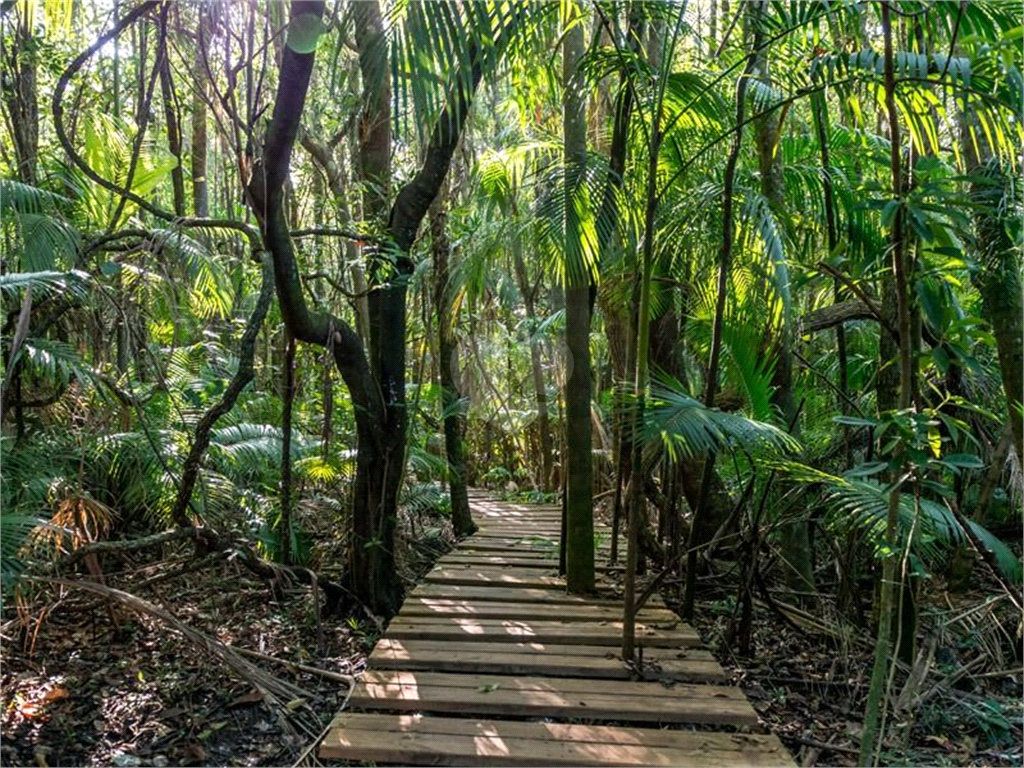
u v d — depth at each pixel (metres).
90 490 3.68
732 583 4.09
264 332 5.97
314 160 5.42
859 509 2.58
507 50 3.01
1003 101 2.40
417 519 5.83
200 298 4.73
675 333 4.49
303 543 4.20
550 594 3.96
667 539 4.44
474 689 2.70
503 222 4.71
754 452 3.16
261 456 4.57
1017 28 2.11
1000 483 4.51
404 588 4.14
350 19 2.31
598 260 3.69
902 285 2.03
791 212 3.84
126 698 2.66
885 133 4.81
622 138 3.44
